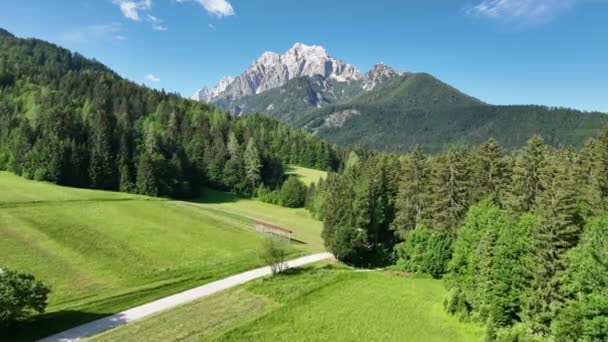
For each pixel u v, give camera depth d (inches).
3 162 4525.1
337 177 4111.7
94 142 4628.4
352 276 2401.6
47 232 2618.1
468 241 2075.5
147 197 4202.8
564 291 1486.2
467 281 1891.0
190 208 3969.0
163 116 7116.1
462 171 2625.5
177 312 1787.6
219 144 5999.0
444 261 2440.9
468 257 1975.9
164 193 4694.9
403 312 1859.0
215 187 5753.0
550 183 2223.2
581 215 1851.6
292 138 7854.3
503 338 1480.1
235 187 5674.2
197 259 2591.0
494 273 1667.1
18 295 1485.0
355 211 2915.8
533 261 1579.7
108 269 2249.0
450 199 2591.0
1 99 6510.8
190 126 6771.7
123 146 4712.1
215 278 2327.8
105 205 3472.0
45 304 1573.6
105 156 4532.5
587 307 1301.7
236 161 5748.0
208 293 2078.0
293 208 5285.4
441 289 2228.1
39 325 1590.8
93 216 3115.2
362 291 2134.6
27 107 6373.0
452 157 2711.6
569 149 3580.2
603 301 1266.0
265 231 3494.1
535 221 1717.5
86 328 1605.6
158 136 5438.0
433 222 2682.1
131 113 6909.5
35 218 2829.7
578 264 1432.1
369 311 1857.8
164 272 2327.8
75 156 4328.3
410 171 2864.2
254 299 1973.4
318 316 1785.2
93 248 2502.5
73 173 4288.9
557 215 1576.0
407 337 1606.8
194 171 5526.6
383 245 3083.2
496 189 2546.8
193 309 1830.7
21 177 4215.1
